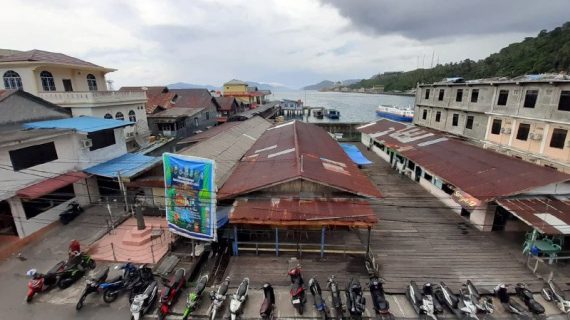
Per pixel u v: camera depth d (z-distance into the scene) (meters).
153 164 21.61
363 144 45.34
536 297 13.08
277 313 12.36
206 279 13.51
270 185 16.31
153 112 39.97
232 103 62.84
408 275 14.65
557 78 23.95
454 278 14.45
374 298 12.34
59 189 19.92
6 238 17.31
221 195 16.77
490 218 18.48
